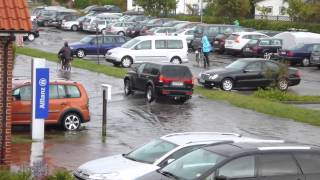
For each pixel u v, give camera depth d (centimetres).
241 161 1343
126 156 1706
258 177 1342
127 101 3584
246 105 3481
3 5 2048
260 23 8500
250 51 5984
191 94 3591
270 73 4031
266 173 1351
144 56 5125
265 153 1366
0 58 2056
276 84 4050
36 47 6212
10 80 2078
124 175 1541
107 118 3067
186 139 1658
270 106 3419
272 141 1493
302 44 5638
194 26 7262
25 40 6812
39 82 2452
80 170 1655
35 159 2148
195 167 1360
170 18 9262
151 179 1371
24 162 2091
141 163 1609
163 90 3541
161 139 1714
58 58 4881
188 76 3588
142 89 3669
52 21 8912
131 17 8594
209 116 3189
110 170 1578
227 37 6369
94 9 10250
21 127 2698
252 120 3123
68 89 2752
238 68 4038
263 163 1355
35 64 2445
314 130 2931
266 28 8431
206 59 5100
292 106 3472
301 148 1406
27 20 2045
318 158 1401
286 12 8838
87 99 2789
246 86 4025
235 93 3878
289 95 3766
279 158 1372
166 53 5184
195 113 3262
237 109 3419
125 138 2602
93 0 11950
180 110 3341
